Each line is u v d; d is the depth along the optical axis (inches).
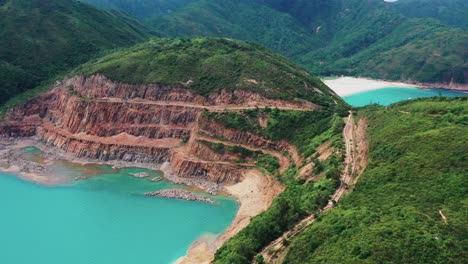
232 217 4347.9
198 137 5536.4
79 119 6299.2
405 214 2410.2
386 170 2952.8
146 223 4261.8
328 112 5162.4
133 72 6432.1
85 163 5772.6
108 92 6387.8
